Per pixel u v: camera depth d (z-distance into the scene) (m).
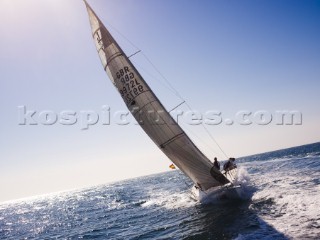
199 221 14.48
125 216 23.53
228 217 13.66
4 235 31.14
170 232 13.99
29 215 55.16
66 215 38.94
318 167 26.50
